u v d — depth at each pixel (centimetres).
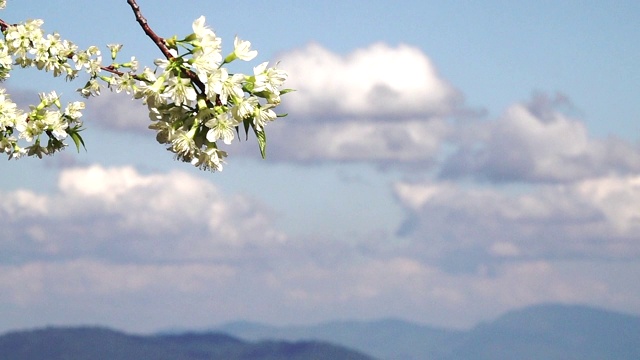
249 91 193
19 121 208
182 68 192
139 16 192
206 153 192
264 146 193
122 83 201
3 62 210
